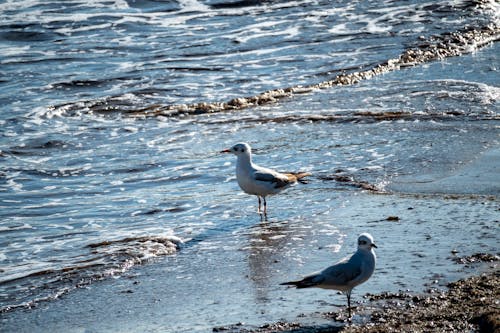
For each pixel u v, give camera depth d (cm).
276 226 1334
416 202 1395
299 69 2412
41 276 1164
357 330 912
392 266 1109
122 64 2498
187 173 1666
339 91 2194
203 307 1027
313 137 1827
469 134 1759
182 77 2377
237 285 1097
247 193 1421
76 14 2953
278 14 2950
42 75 2422
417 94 2098
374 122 1903
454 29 2727
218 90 2264
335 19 2873
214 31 2789
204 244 1272
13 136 1953
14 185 1634
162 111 2119
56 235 1351
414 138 1756
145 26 2850
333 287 938
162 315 1011
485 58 2436
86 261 1216
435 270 1087
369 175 1556
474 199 1390
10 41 2719
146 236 1317
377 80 2281
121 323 994
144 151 1823
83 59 2550
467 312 941
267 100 2158
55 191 1594
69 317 1023
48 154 1833
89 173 1698
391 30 2738
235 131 1925
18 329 994
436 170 1555
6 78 2397
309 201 1448
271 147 1775
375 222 1309
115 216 1438
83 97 2247
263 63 2480
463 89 2116
